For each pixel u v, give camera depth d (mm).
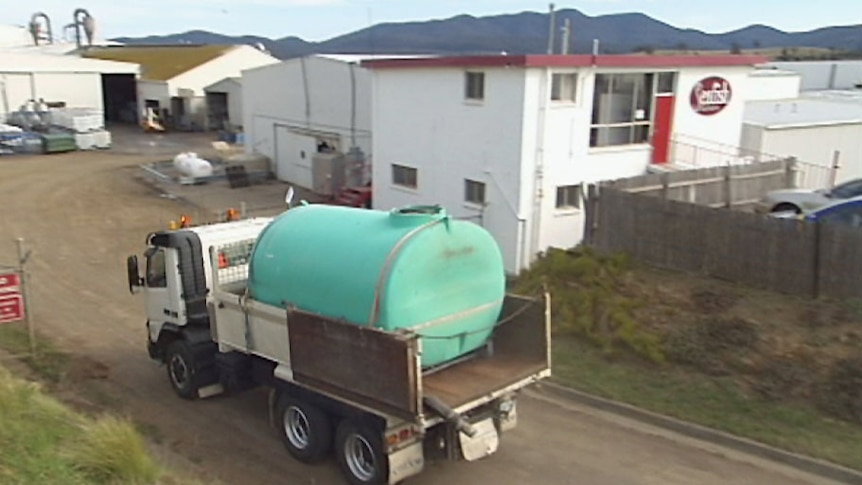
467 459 8695
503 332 9859
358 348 8219
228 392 11766
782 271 13969
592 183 19312
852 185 18562
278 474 9453
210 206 28344
